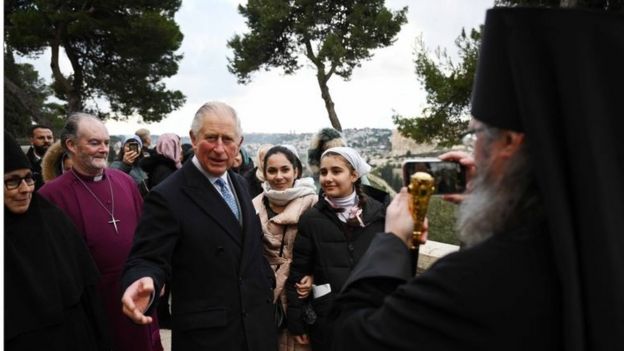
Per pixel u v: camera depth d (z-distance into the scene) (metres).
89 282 2.45
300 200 2.97
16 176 2.10
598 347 0.84
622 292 0.84
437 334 0.96
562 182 0.89
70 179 3.12
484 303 0.92
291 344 2.83
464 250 1.00
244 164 5.54
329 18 21.28
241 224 2.36
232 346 2.17
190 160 2.36
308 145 4.12
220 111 2.28
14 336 2.02
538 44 0.93
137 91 22.28
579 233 0.87
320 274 2.69
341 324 1.15
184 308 2.19
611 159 0.87
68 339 2.24
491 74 1.00
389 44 21.44
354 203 2.74
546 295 0.91
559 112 0.91
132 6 20.50
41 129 5.50
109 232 3.08
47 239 2.24
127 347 3.03
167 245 2.12
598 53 0.90
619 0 6.05
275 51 23.50
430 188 1.19
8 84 17.97
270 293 2.41
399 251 1.21
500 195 1.02
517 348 0.91
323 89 21.28
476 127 1.06
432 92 10.92
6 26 19.00
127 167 5.32
